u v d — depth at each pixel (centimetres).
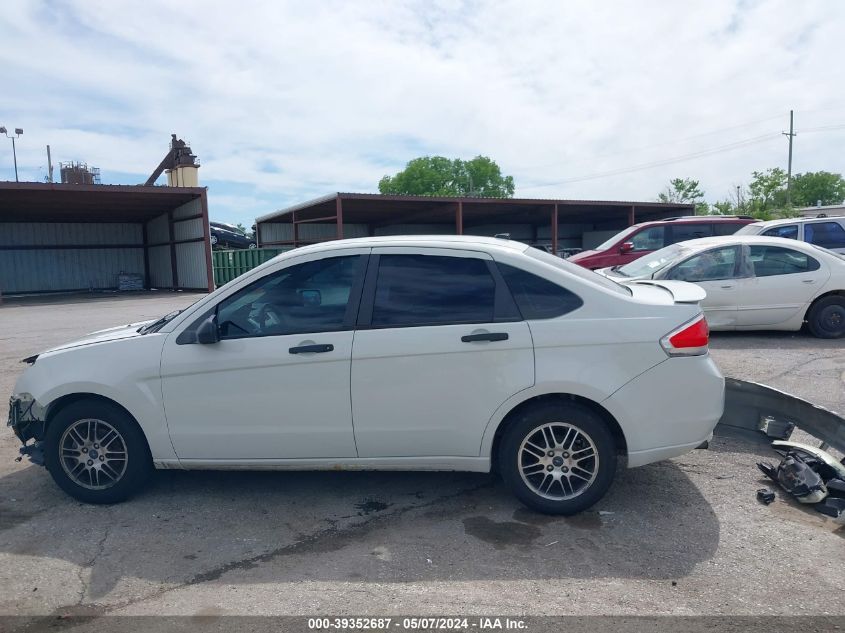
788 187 4984
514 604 316
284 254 439
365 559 365
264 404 418
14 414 452
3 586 344
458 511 425
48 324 1599
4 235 3275
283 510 434
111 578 350
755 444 530
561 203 3228
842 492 412
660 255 1042
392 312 414
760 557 356
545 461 410
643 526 396
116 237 3594
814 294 956
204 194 2866
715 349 910
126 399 428
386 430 412
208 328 412
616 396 393
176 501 452
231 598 328
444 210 3309
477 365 400
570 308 402
